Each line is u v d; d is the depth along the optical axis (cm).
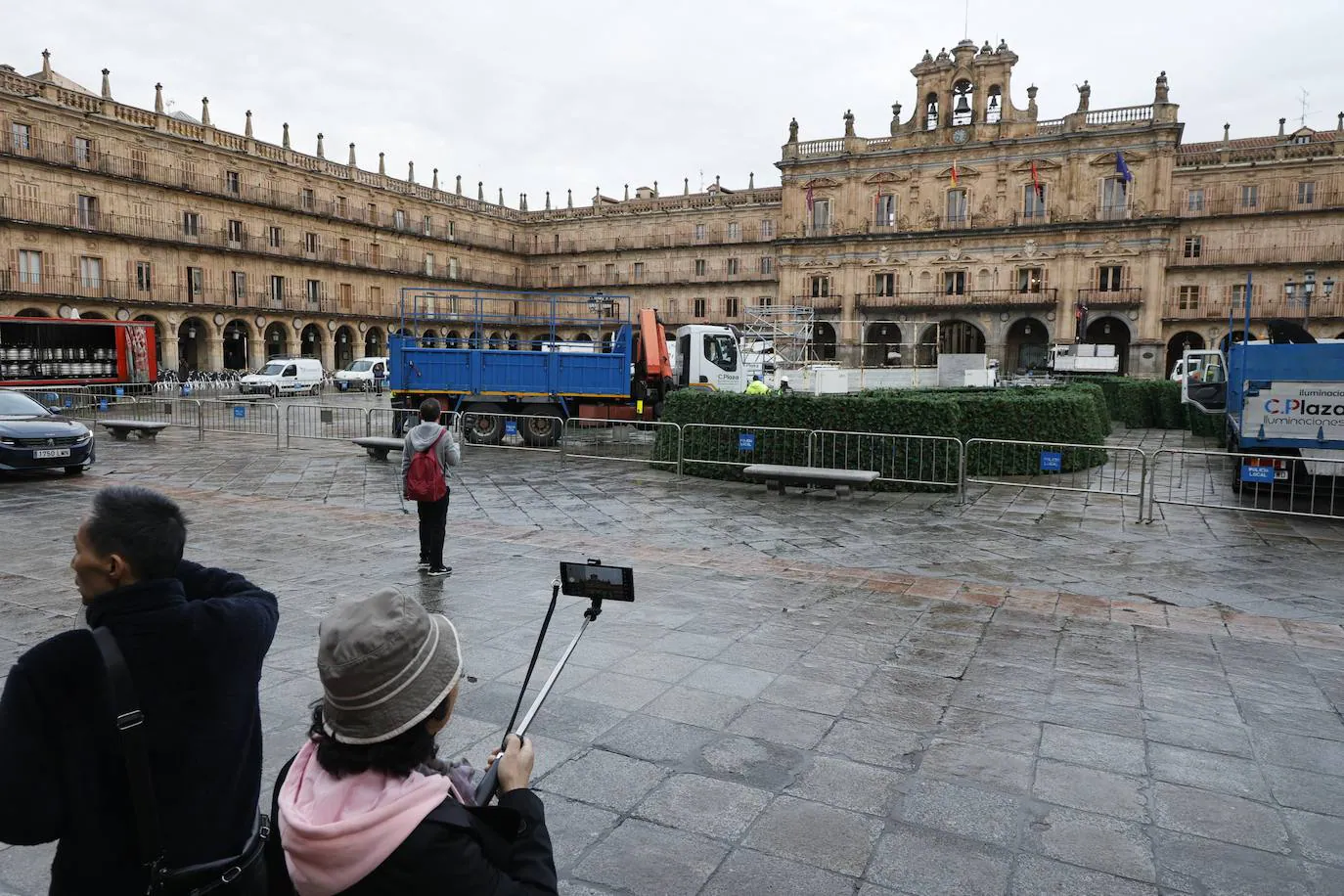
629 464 1603
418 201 6106
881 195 5488
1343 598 736
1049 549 915
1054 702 493
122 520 176
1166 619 658
